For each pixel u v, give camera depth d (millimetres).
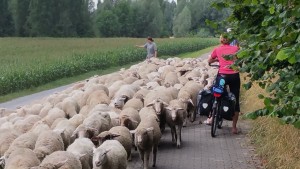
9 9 85188
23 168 6492
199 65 21125
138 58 47250
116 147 7477
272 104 5020
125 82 15383
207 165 8625
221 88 10578
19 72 26531
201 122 12664
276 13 4766
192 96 12641
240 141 10453
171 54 58562
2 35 84000
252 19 5855
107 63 40250
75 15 89688
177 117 9945
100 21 102875
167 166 8633
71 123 9656
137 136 8203
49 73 29578
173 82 15328
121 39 76688
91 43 64750
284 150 7949
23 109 12281
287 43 4500
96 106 10836
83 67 35312
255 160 8867
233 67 5832
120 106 11430
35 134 8445
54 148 7766
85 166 7324
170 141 10648
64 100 12109
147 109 10227
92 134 8766
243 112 13312
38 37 80188
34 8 81938
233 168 8406
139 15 110125
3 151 8266
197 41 73188
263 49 4883
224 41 10695
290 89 4344
